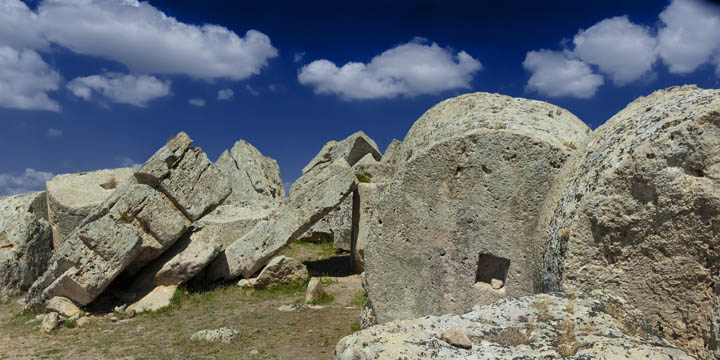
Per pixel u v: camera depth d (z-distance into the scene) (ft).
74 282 31.48
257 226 39.68
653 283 14.29
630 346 11.96
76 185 48.11
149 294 34.58
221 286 37.76
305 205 40.22
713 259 13.38
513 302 14.80
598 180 15.10
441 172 20.39
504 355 11.78
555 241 16.10
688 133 13.62
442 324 13.69
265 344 24.59
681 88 17.92
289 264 37.65
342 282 38.99
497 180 19.63
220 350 23.91
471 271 20.04
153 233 34.81
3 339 27.53
